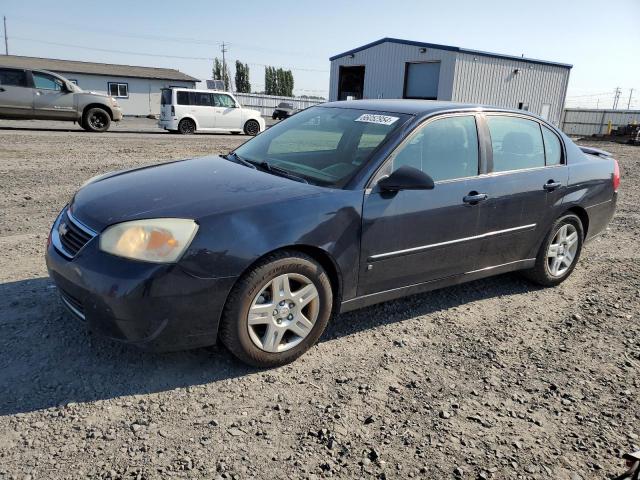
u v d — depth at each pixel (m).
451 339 3.63
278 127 4.44
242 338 2.92
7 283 4.00
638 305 4.40
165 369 3.03
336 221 3.13
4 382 2.78
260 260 2.91
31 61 41.31
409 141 3.55
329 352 3.35
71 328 3.37
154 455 2.35
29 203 6.68
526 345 3.61
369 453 2.45
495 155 4.04
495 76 29.91
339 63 35.09
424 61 29.53
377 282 3.46
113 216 2.85
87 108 17.36
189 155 12.16
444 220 3.66
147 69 47.44
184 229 2.73
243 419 2.64
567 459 2.50
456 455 2.48
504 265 4.26
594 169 4.83
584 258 5.67
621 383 3.19
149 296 2.64
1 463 2.24
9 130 16.09
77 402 2.68
